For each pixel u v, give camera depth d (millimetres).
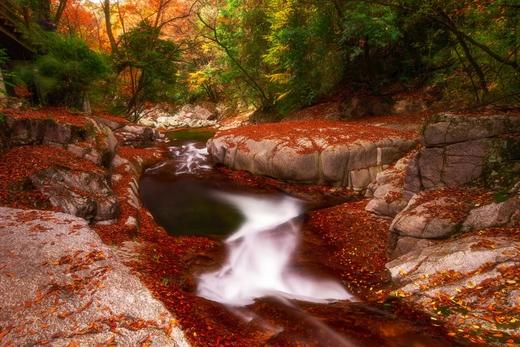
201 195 10797
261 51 20891
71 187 6777
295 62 17969
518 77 7188
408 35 16172
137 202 8695
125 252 5738
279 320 4488
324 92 18906
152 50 18656
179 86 29250
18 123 8039
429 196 6852
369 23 13664
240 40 21203
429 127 7164
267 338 4004
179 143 18719
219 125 28812
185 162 13961
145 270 5211
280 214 9617
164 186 11289
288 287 6188
